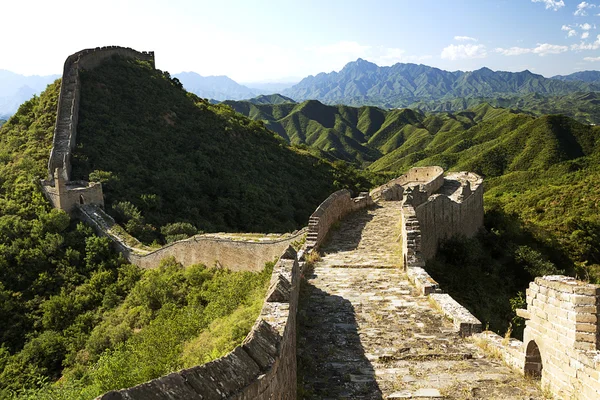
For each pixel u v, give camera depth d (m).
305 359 8.48
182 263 27.66
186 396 3.80
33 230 30.31
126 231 32.72
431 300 11.89
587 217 45.12
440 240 24.09
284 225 44.62
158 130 51.66
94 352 20.70
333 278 14.35
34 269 28.16
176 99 60.38
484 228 33.59
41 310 25.55
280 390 5.61
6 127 44.91
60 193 32.66
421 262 14.50
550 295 7.03
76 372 19.05
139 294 24.86
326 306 11.67
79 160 40.00
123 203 35.47
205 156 51.09
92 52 56.06
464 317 10.19
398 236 19.56
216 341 12.23
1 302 25.30
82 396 10.80
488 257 26.33
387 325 10.36
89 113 47.91
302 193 55.94
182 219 38.69
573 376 6.39
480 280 21.83
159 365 11.84
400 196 33.34
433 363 8.45
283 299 7.75
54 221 31.06
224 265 25.27
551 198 55.62
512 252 28.81
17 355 21.78
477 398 7.02
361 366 8.31
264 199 48.47
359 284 13.66
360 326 10.30
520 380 7.61
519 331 18.14
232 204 44.72
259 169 55.81
